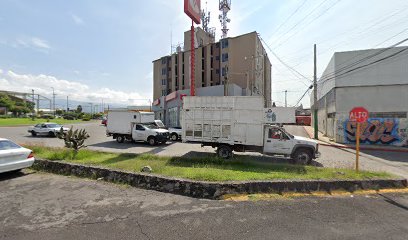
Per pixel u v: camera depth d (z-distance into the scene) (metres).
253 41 44.56
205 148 14.73
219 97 11.06
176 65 55.84
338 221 4.32
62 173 7.83
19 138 19.92
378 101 18.61
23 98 105.62
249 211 4.78
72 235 3.75
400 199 5.57
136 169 7.21
